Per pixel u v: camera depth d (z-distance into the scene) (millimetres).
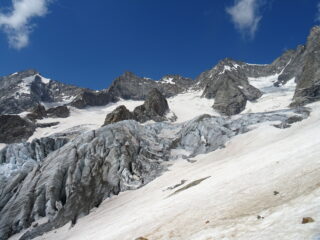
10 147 91750
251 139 69312
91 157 75125
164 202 36781
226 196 25844
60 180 70188
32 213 63719
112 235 31328
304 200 16703
